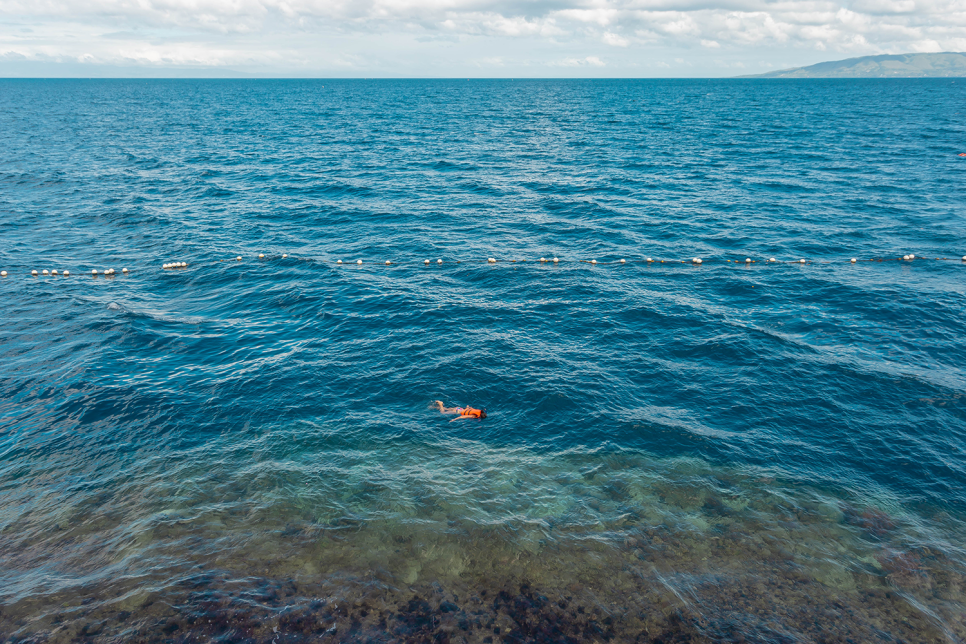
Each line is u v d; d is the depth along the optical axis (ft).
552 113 333.42
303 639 24.11
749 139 198.59
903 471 36.01
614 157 162.09
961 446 38.24
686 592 27.02
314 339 54.39
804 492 34.19
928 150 163.53
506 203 109.40
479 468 36.17
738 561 28.96
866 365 48.37
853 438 39.29
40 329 55.72
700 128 238.89
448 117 305.73
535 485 34.68
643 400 44.11
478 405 43.45
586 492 34.12
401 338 54.60
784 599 26.71
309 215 100.73
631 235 88.84
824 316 58.80
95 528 30.48
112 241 85.97
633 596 26.76
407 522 31.22
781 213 99.30
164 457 36.81
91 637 23.84
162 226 93.25
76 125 247.50
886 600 26.63
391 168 145.48
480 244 85.61
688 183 124.47
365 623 24.99
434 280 71.20
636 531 30.96
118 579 27.02
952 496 33.81
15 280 69.62
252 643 23.81
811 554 29.45
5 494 33.12
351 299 64.18
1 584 26.63
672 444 38.75
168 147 181.06
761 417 41.78
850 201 105.91
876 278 69.10
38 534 30.01
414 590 26.89
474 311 61.16
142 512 31.73
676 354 51.47
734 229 90.63
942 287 65.72
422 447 38.24
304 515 31.65
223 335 55.26
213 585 26.71
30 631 24.02
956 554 29.48
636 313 60.39
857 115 296.10
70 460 36.35
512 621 25.32
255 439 38.78
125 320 57.82
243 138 207.41
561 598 26.58
